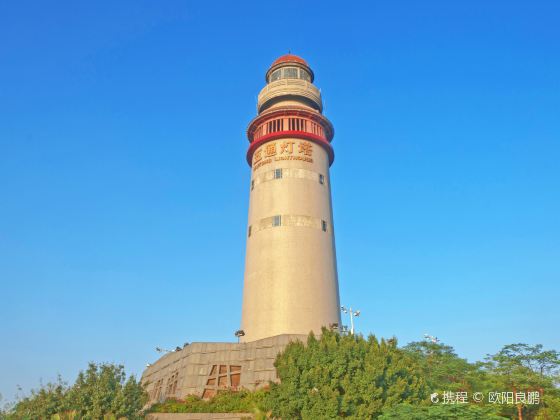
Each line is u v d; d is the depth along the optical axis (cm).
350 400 2881
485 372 5372
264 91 6306
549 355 5394
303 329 4869
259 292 5122
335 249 5688
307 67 6531
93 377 3372
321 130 6084
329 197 5881
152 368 5622
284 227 5344
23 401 3238
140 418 3344
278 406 3038
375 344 3338
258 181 5784
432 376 5012
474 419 2723
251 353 4397
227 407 3797
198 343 4569
